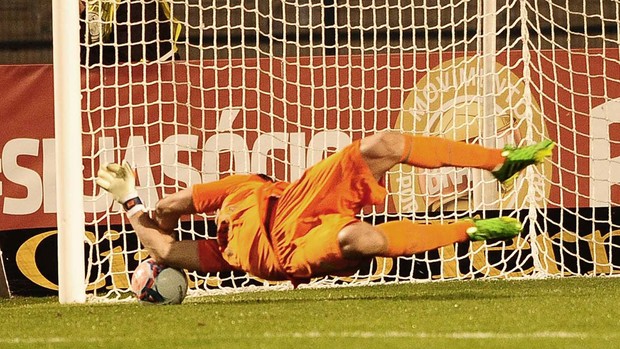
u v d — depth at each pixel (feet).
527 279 82.84
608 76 89.76
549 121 88.74
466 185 89.40
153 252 62.28
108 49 92.02
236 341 46.16
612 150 89.86
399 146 57.16
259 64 87.61
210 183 61.26
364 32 100.78
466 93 89.10
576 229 88.38
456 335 46.93
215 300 68.33
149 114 87.04
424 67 88.84
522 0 87.35
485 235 58.23
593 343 44.42
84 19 91.61
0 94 86.89
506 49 89.15
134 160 86.79
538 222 90.22
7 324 56.13
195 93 87.40
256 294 74.79
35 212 87.51
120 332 50.65
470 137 89.61
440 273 89.25
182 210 61.21
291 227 57.57
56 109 73.26
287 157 88.43
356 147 56.90
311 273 57.67
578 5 101.24
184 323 53.11
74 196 73.26
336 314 55.47
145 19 92.07
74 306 67.26
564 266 87.35
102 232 87.40
